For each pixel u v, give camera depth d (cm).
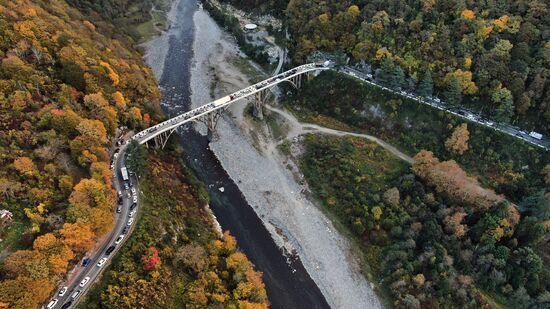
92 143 11731
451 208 13362
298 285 12556
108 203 10694
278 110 18100
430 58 16062
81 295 9331
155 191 12538
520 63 14738
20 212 9794
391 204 13738
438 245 12488
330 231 13938
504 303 11806
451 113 15550
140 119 14650
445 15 16638
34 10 15112
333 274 12888
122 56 17988
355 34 17875
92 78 13888
